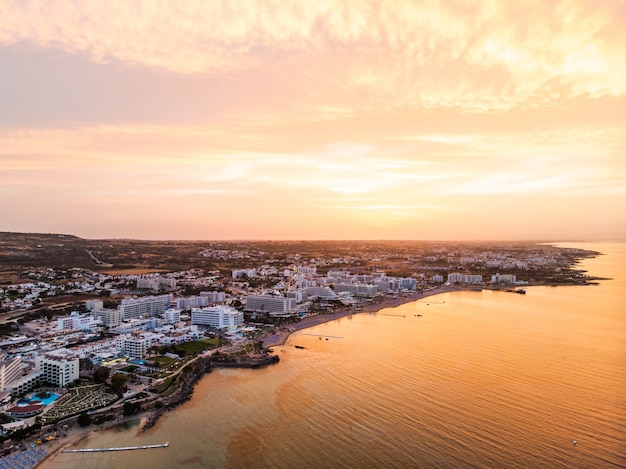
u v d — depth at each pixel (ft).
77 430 624.18
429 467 515.91
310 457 545.44
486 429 601.21
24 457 551.59
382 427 614.34
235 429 626.64
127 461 548.31
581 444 560.20
